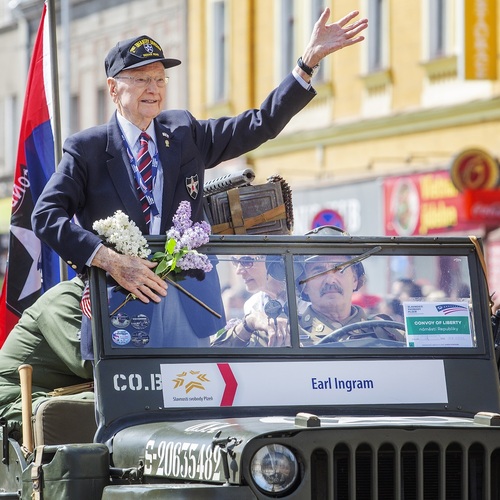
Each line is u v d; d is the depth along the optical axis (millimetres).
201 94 60844
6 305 16141
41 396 13586
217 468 10125
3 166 72312
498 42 42656
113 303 11758
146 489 10008
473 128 46281
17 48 71562
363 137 51719
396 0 49844
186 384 11672
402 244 12492
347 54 52688
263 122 13148
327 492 10258
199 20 60781
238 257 12094
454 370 12328
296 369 11914
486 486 10633
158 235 12141
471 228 44312
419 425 10453
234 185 14000
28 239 16344
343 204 52188
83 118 67750
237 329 11961
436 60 47656
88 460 10820
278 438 10086
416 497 10461
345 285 12266
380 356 12188
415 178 47594
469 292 12617
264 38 56938
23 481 11500
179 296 11906
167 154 12773
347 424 10430
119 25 65500
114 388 11531
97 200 12508
